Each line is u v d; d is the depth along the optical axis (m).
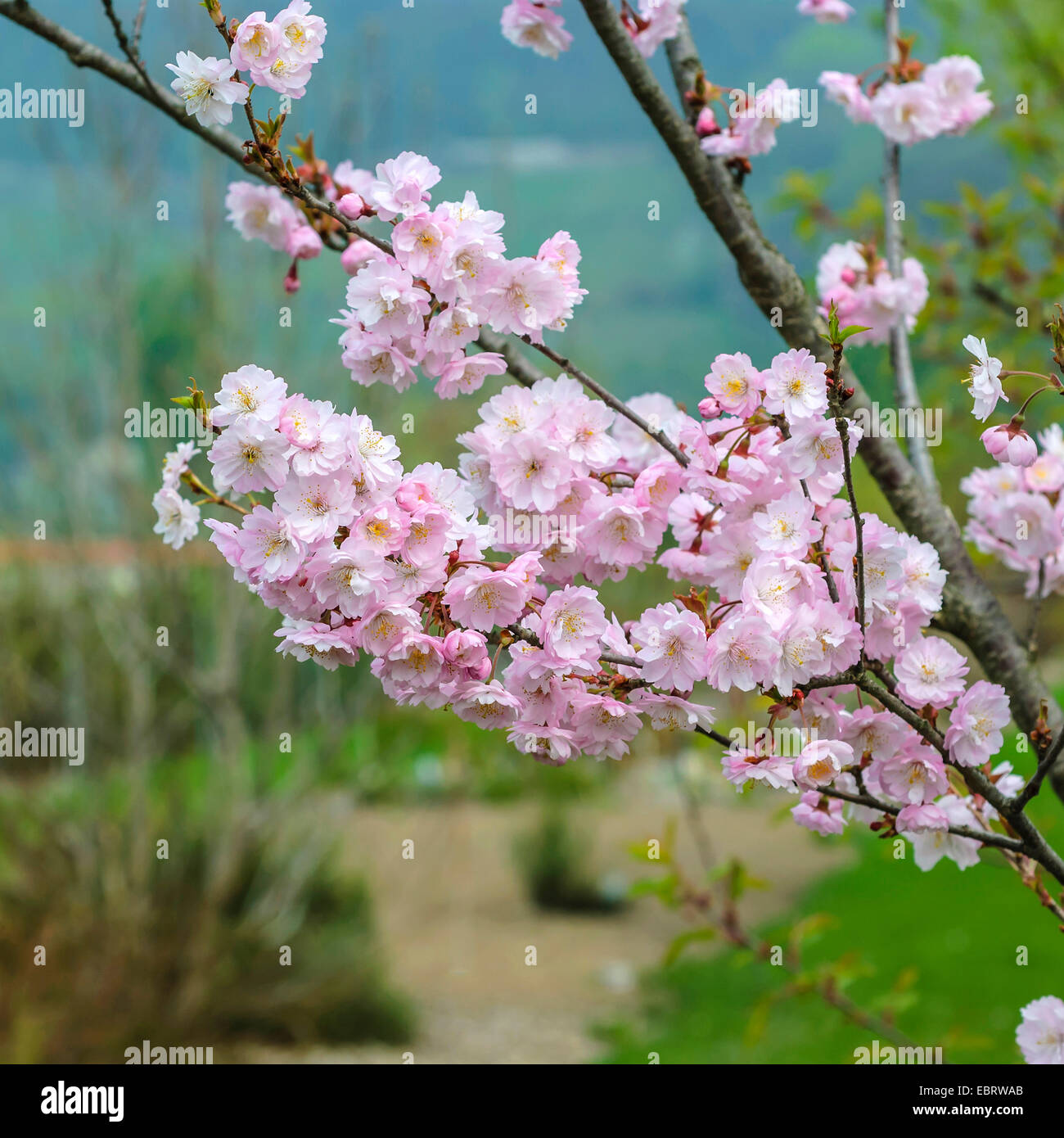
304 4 1.38
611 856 11.62
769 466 1.45
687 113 2.01
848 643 1.34
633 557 1.50
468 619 1.34
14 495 6.24
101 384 6.07
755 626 1.31
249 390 1.28
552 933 9.55
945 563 1.91
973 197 3.60
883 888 9.58
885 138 2.32
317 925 7.34
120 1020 5.70
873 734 1.46
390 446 1.32
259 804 6.51
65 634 6.38
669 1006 7.89
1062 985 6.78
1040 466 1.91
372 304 1.42
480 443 1.44
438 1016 7.47
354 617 1.34
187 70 1.37
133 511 6.14
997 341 3.62
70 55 1.94
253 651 6.79
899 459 1.95
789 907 9.67
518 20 1.94
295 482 1.27
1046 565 1.98
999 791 1.54
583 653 1.35
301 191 1.43
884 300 2.16
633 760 14.79
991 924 8.13
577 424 1.45
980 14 4.03
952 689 1.44
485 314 1.44
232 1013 6.43
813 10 2.36
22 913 5.97
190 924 6.24
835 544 1.41
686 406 1.68
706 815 13.23
